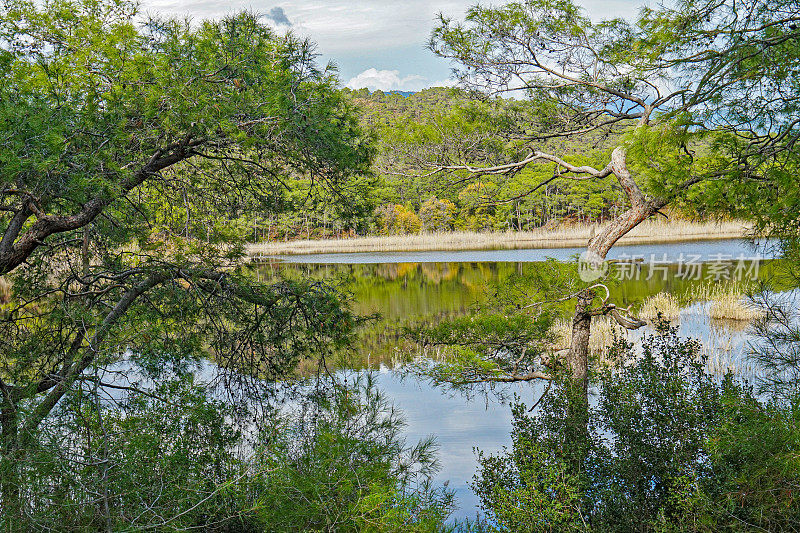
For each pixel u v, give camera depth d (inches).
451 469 283.4
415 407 372.2
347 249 1441.9
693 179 234.4
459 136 372.8
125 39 234.5
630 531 179.8
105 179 204.2
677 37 227.8
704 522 164.2
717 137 216.2
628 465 196.2
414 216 1683.1
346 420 168.2
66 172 202.1
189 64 224.5
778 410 168.4
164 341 238.1
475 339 344.5
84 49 241.0
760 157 206.7
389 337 560.4
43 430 158.1
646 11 292.7
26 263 293.7
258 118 233.5
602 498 188.7
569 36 342.3
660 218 1391.5
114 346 191.2
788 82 197.6
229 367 273.4
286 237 1531.7
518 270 976.3
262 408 252.2
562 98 361.4
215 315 270.7
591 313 320.5
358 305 745.0
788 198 193.8
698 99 211.6
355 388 183.0
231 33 248.1
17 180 200.8
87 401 164.9
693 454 194.1
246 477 160.7
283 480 149.6
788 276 224.4
